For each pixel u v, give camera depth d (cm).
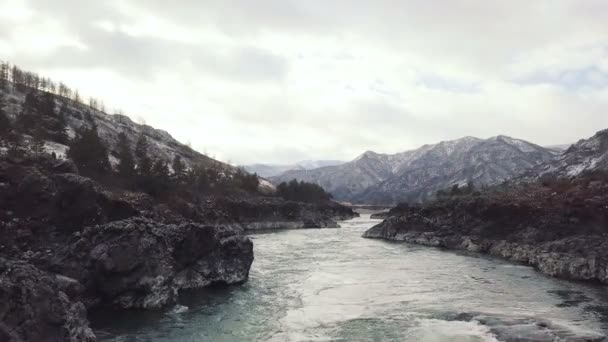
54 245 3828
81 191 4269
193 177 13512
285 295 3956
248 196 16000
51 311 2120
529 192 8400
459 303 3600
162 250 3831
